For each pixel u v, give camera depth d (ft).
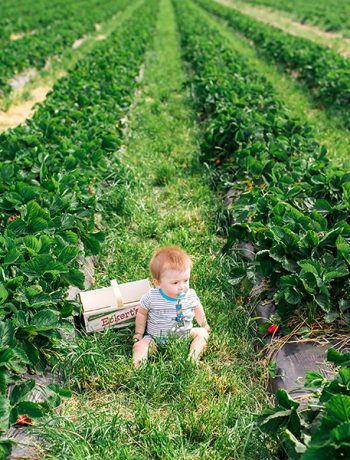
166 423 10.91
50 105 25.95
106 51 46.93
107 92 30.68
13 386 10.91
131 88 34.58
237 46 65.10
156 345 12.96
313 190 16.94
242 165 20.07
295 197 16.62
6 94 38.47
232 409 11.21
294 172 18.02
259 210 15.47
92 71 36.14
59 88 30.27
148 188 23.15
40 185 16.61
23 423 10.27
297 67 47.60
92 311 13.30
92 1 131.23
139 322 13.24
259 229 14.25
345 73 37.42
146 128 31.45
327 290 12.29
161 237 18.89
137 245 18.08
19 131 21.44
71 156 18.74
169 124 32.50
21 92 41.06
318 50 48.52
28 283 12.24
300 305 13.16
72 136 22.61
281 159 20.45
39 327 11.02
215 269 16.53
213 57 43.11
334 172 17.02
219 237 19.24
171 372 12.26
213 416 11.04
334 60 43.42
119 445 10.50
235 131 23.49
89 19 87.15
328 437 8.25
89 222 15.51
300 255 13.50
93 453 10.32
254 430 10.72
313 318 13.02
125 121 30.83
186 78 45.60
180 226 19.77
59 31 66.44
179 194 22.50
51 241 12.91
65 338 12.96
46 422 10.49
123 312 13.60
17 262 12.48
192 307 13.21
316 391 10.40
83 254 15.56
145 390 11.89
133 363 12.31
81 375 12.25
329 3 129.49
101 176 20.26
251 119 23.81
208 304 14.90
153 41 68.74
